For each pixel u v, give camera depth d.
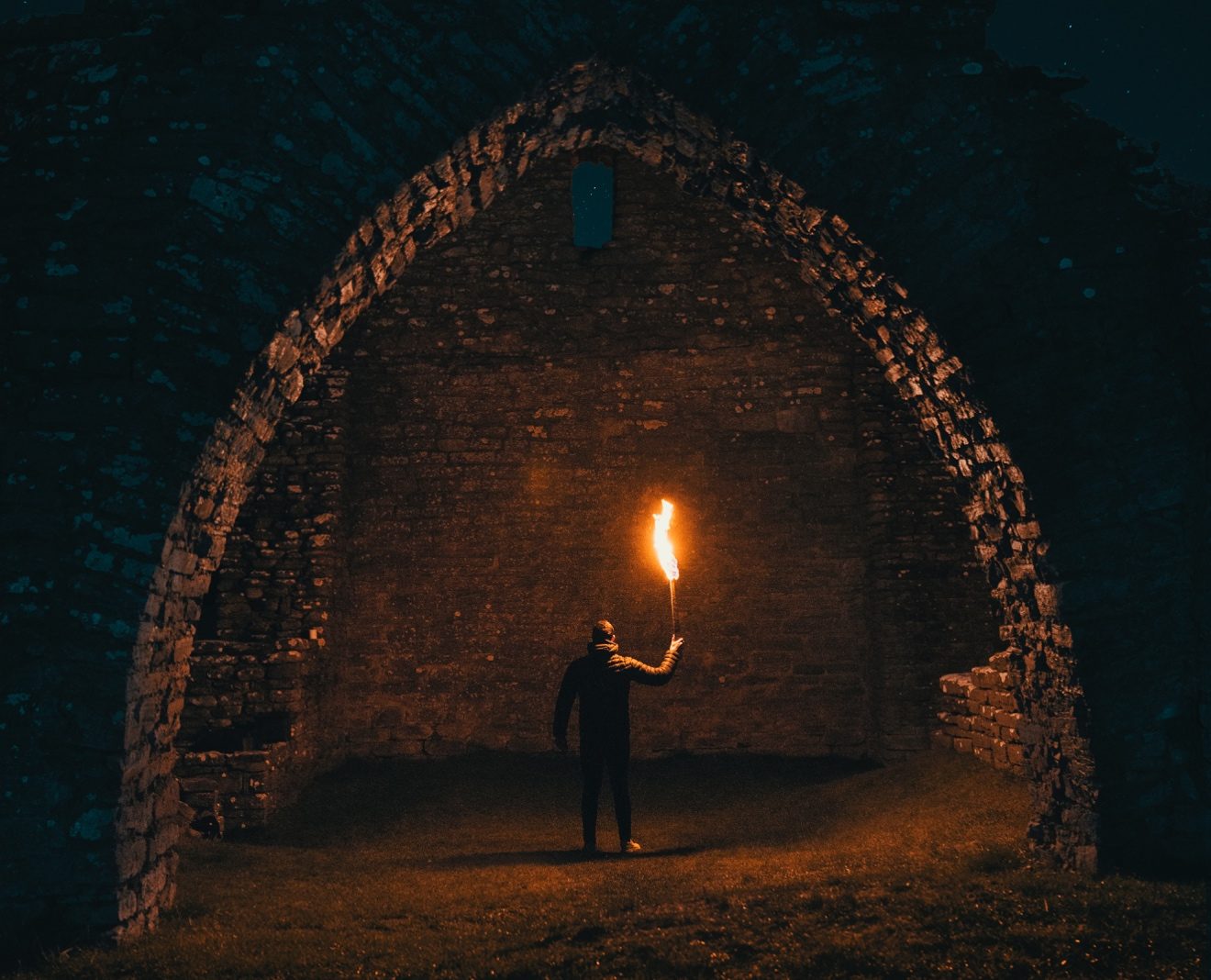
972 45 4.71
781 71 4.68
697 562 9.51
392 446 9.57
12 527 4.07
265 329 4.33
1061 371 4.55
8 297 4.25
